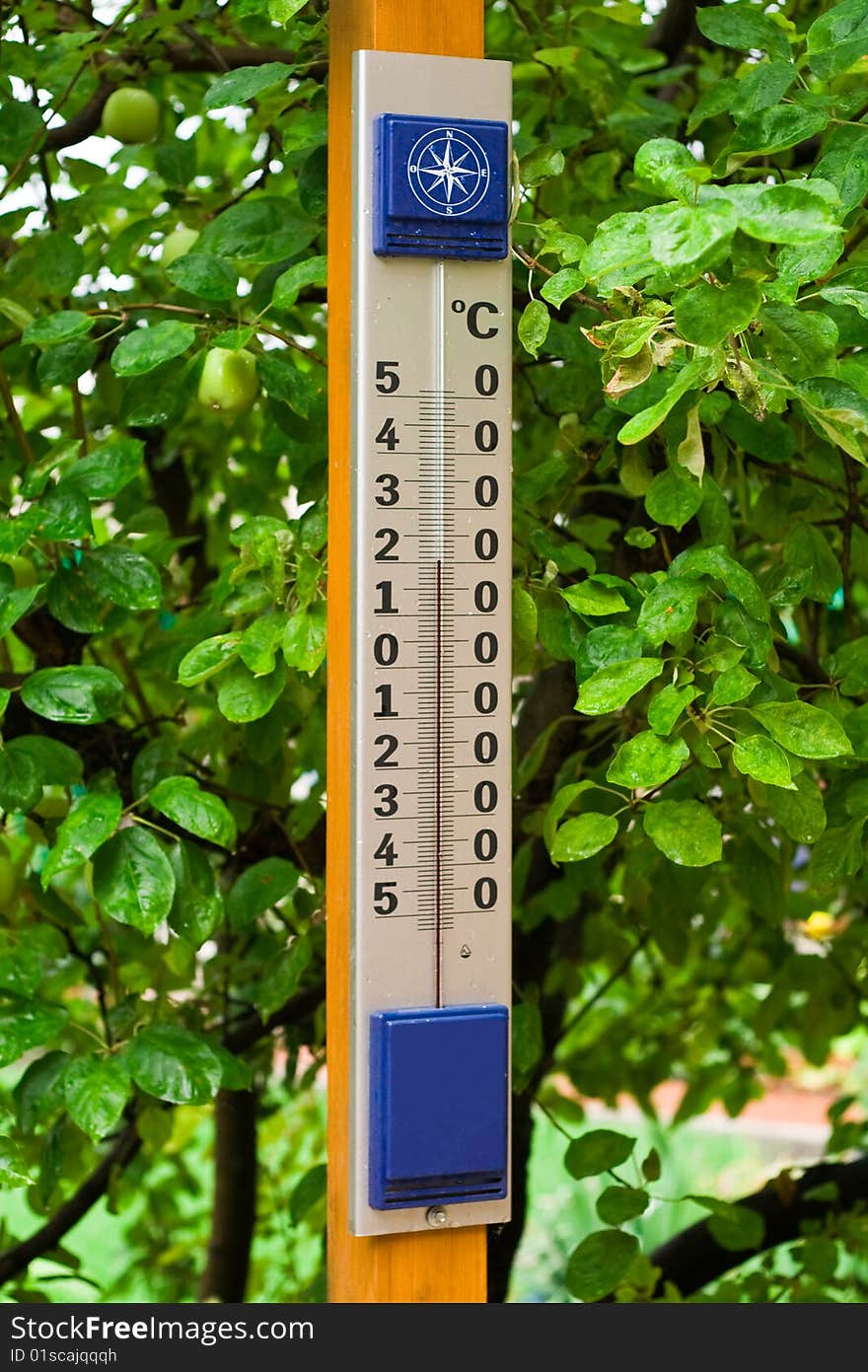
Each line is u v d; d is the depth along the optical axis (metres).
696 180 1.33
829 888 1.94
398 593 1.63
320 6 2.15
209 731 2.52
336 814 1.68
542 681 2.97
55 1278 2.96
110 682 1.98
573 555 2.01
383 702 1.62
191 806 1.93
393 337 1.62
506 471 1.67
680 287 1.51
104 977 3.14
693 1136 8.42
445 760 1.65
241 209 2.15
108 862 1.93
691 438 1.61
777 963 3.54
